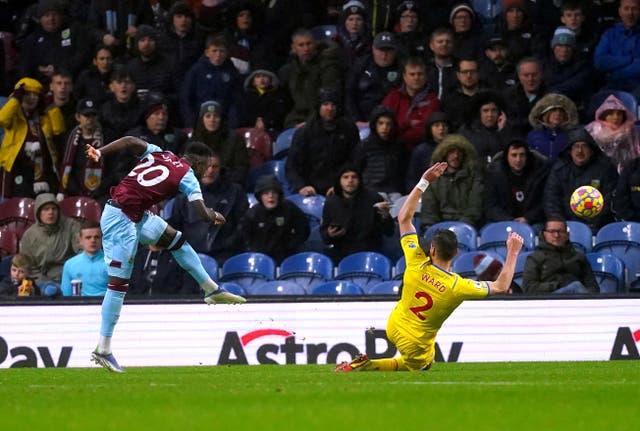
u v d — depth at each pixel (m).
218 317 38.56
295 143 47.94
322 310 38.69
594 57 52.53
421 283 28.98
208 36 53.66
